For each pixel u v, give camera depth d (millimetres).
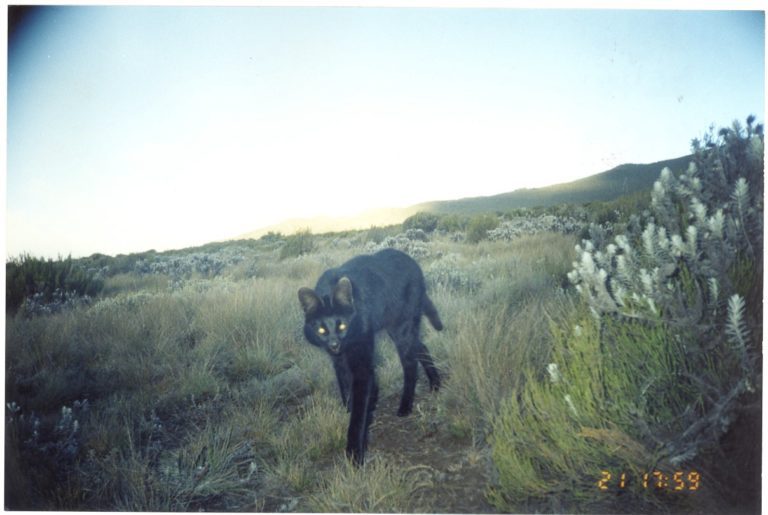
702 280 3197
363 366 4031
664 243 3047
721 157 3506
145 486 3568
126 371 5500
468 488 3285
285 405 4742
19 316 6891
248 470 3787
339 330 3957
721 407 2727
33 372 5688
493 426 3244
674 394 3035
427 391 4816
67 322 6652
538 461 3166
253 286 7926
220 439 4066
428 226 12750
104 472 3688
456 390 4125
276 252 11984
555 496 3066
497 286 6441
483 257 8438
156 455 4016
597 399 3012
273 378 5285
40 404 4922
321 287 4398
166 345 6090
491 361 4016
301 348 5941
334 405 4410
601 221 8617
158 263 11219
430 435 3967
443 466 3541
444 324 5586
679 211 3680
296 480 3533
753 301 3086
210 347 5969
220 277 9875
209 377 5254
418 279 4988
